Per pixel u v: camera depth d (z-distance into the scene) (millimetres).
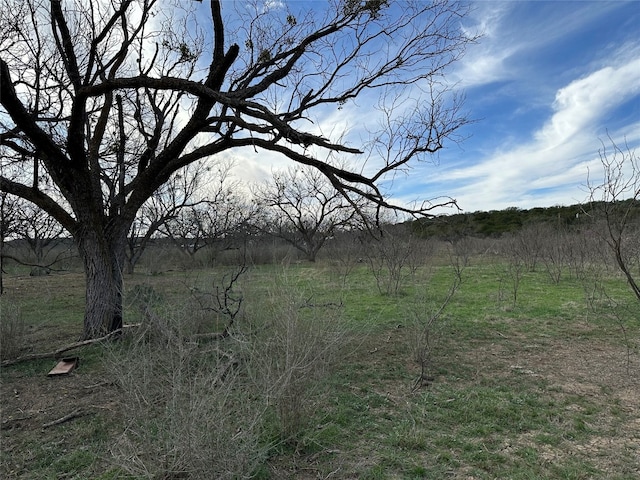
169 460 2762
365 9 6258
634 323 8406
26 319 8523
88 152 7594
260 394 3230
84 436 3740
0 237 12250
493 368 5766
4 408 4367
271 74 6938
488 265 20547
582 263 14742
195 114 6590
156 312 4859
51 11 6395
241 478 2734
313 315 4078
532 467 3248
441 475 3131
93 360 5750
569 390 4922
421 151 5629
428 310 7957
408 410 4301
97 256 6527
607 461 3344
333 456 3361
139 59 7715
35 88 6918
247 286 6211
